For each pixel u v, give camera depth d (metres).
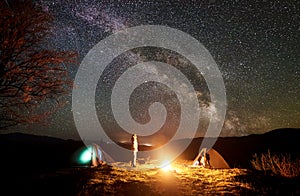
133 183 9.82
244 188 9.51
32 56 10.33
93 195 8.49
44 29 10.50
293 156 21.27
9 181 9.96
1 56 9.80
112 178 10.59
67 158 15.66
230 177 11.33
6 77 9.91
